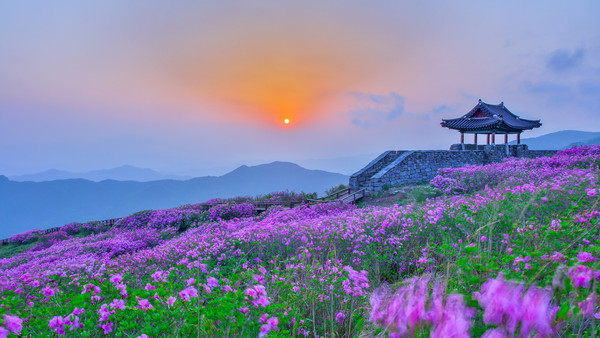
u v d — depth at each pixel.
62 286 5.26
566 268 2.00
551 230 3.87
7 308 2.88
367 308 3.55
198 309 2.52
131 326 2.46
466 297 1.65
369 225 7.93
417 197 16.95
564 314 1.60
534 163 18.81
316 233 7.83
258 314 2.65
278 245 7.93
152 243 17.62
